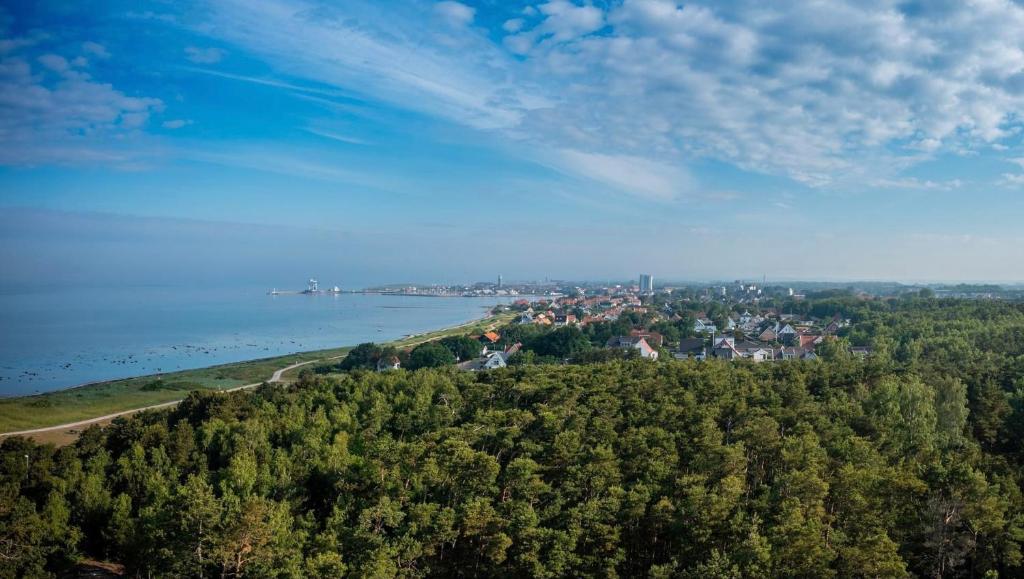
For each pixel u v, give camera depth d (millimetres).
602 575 56312
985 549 61219
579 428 81562
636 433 78625
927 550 63250
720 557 54125
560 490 65812
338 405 102812
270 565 54500
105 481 75938
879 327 198375
